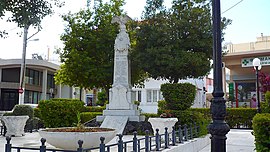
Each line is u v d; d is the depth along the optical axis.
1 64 32.16
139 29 15.62
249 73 24.03
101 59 20.41
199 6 15.57
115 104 14.82
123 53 15.35
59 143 6.02
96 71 19.67
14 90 33.78
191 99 13.31
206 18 14.80
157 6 15.63
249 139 14.16
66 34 21.09
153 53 14.29
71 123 15.09
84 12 21.17
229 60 22.62
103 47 20.02
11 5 6.66
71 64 19.88
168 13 15.39
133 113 14.41
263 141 5.60
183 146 8.70
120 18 15.81
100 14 21.06
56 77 23.47
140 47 15.44
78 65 19.59
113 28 20.14
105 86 21.12
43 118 15.29
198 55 14.21
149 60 14.62
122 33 15.59
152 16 15.46
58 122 14.98
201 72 14.57
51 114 15.03
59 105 15.02
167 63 14.00
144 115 15.91
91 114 17.94
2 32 7.33
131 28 16.89
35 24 6.97
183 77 15.05
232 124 21.41
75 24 20.91
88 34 20.50
